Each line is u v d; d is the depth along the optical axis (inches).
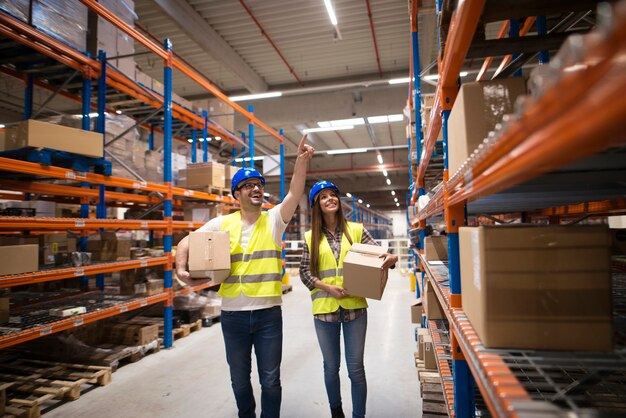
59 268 139.6
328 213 108.8
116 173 186.9
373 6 301.9
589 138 15.0
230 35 342.6
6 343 109.7
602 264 37.9
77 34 167.3
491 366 34.7
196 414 116.5
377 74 430.3
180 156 254.1
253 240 97.5
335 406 101.3
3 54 168.4
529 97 20.9
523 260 39.4
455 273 62.9
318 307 101.5
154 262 180.5
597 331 37.5
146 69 396.8
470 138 50.3
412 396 126.8
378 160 744.3
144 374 148.0
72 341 157.2
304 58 390.6
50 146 130.7
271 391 93.5
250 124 327.9
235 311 93.8
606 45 12.8
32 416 111.0
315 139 629.6
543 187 57.9
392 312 257.0
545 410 28.4
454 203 58.0
